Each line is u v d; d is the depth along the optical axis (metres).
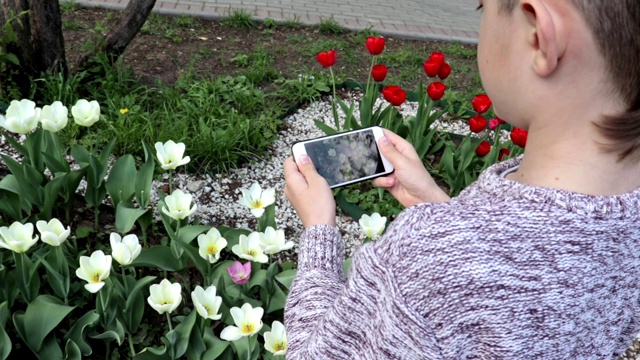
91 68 3.96
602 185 0.72
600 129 0.70
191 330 1.98
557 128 0.73
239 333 1.82
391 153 1.36
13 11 3.55
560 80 0.70
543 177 0.74
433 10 7.49
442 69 3.18
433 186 1.36
